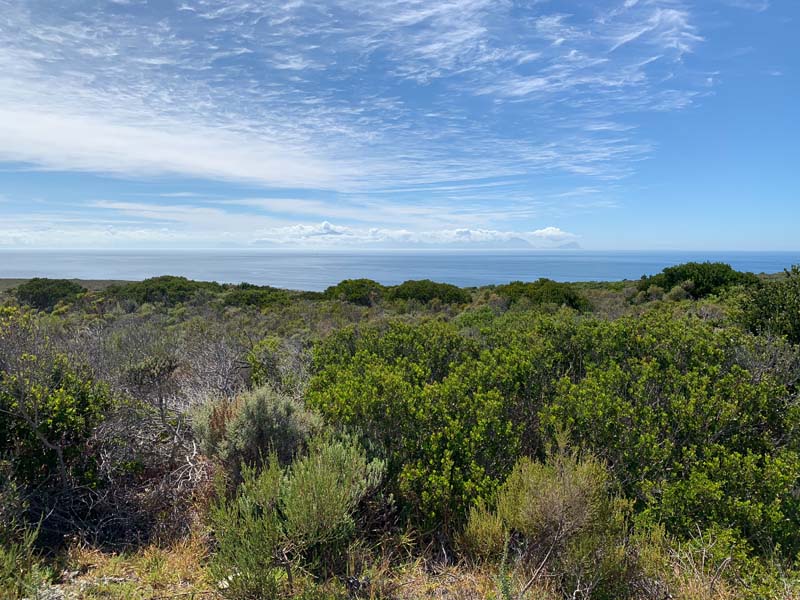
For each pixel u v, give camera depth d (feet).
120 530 11.97
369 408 13.00
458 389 13.48
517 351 16.43
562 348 17.60
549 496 9.82
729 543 9.94
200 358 20.79
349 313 55.57
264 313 59.11
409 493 12.05
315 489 9.70
